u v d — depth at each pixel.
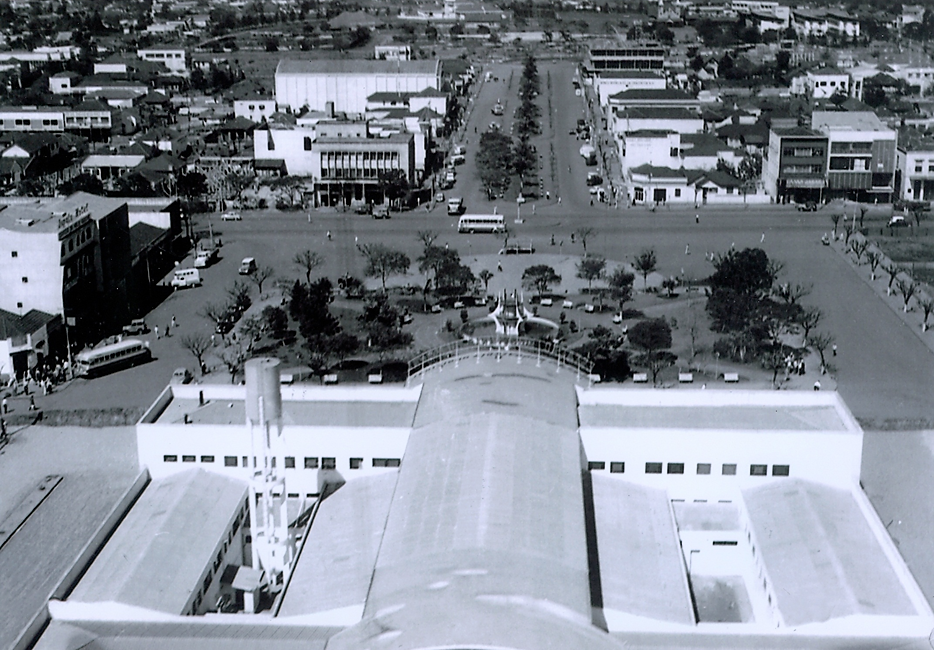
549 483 115.44
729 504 131.00
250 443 118.62
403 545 105.06
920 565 131.12
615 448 130.25
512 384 140.12
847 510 124.81
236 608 119.62
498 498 110.81
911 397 180.75
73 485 154.50
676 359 195.12
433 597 94.12
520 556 101.12
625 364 186.88
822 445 129.00
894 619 101.06
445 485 114.50
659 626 102.25
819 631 101.31
